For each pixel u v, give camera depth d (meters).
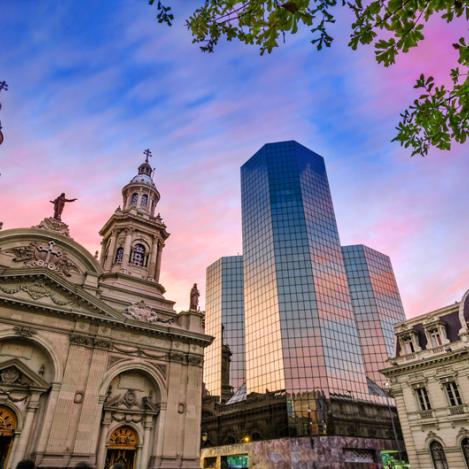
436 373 42.62
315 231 101.06
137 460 37.34
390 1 7.73
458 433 38.75
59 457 31.83
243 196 118.19
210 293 133.25
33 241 41.75
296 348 82.06
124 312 43.62
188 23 9.40
